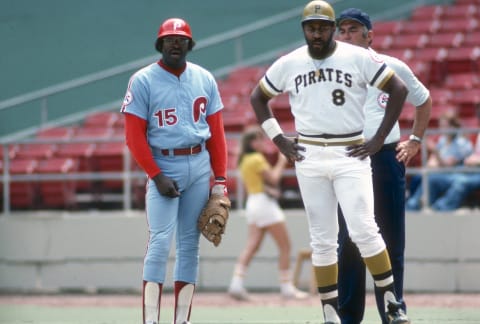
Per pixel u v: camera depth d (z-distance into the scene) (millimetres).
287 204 55188
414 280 50719
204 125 28750
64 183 57125
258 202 48250
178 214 28844
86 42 75875
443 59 65812
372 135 28562
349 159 26703
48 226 54875
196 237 28844
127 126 28016
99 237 54312
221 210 28594
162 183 27766
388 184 28547
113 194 57781
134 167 55562
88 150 60906
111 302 48438
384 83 26688
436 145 51188
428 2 76125
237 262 52594
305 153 27078
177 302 28859
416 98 28672
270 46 75062
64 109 74875
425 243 50531
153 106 28094
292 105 27406
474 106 59906
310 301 47344
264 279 52719
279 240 48594
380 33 71875
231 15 75875
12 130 74688
